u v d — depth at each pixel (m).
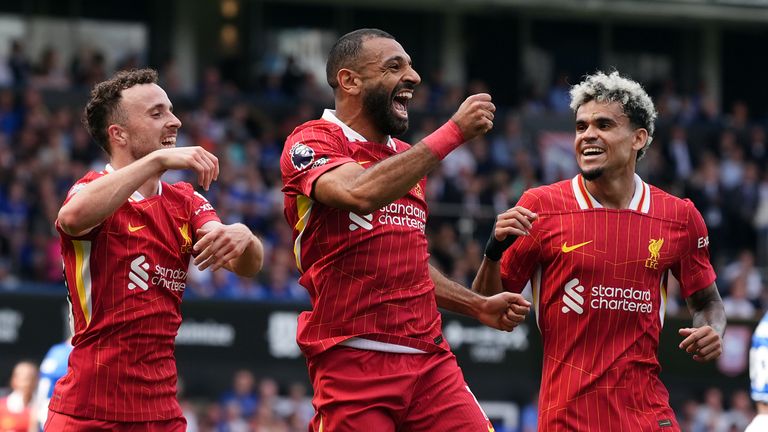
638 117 9.85
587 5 42.00
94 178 9.41
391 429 9.34
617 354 9.74
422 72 42.56
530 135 35.75
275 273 27.30
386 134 9.45
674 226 9.95
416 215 9.43
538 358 26.09
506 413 26.03
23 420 17.84
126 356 9.22
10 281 26.84
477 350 25.88
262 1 40.97
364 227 9.16
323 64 41.59
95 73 36.00
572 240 9.81
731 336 25.02
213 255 9.04
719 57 44.50
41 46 39.16
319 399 9.45
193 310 25.25
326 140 9.15
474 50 42.88
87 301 9.23
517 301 9.95
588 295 9.77
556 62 43.38
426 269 9.51
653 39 44.06
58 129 31.27
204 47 40.59
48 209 28.16
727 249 33.56
